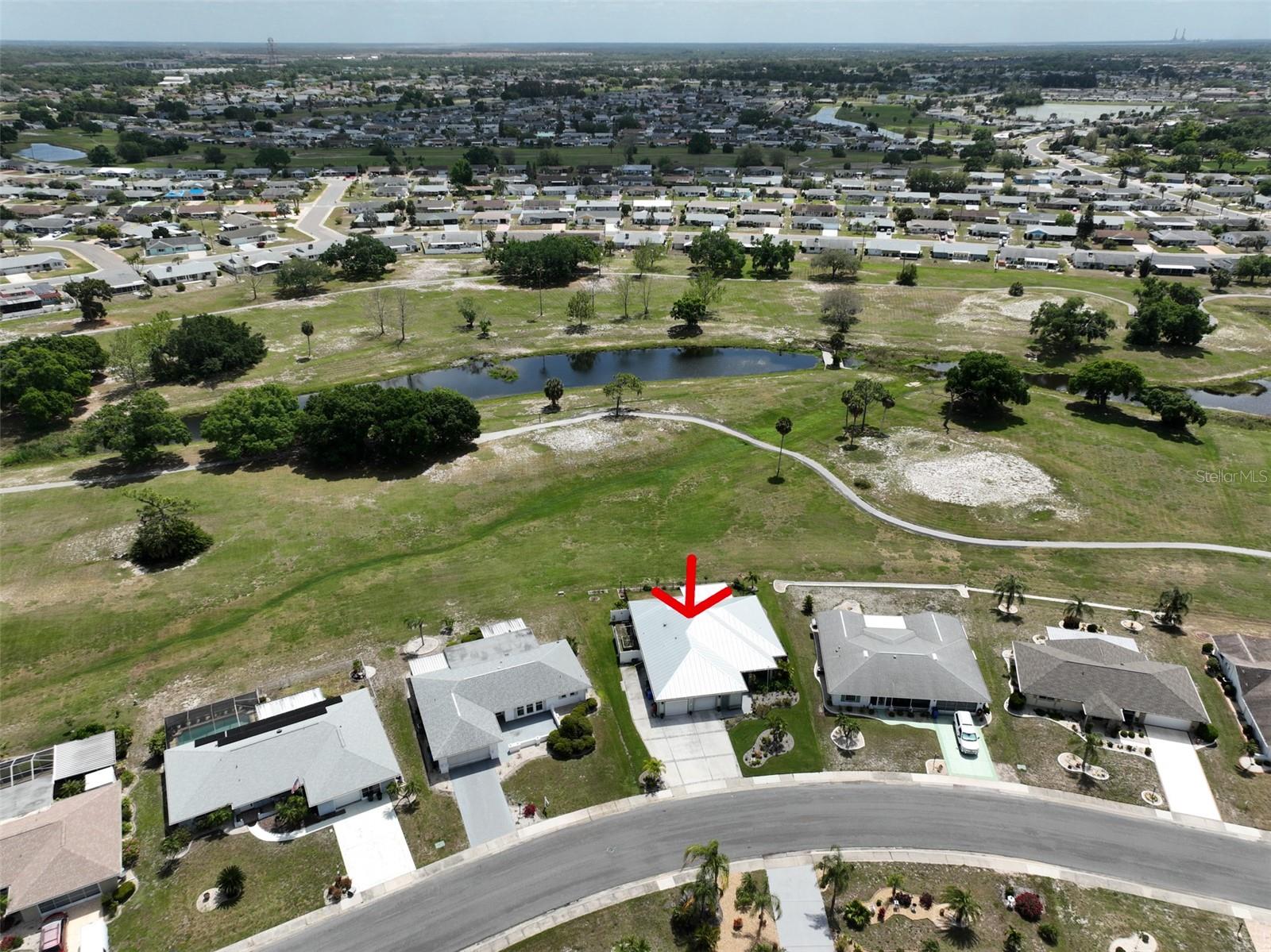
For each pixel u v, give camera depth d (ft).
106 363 455.63
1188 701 209.97
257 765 188.85
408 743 205.05
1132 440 370.53
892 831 182.91
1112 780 195.52
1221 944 159.12
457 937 160.66
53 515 310.04
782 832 182.70
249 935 159.94
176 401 420.77
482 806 188.55
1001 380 380.58
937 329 532.73
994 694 222.07
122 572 276.00
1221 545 290.97
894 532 298.97
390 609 255.91
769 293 613.11
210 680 226.38
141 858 174.91
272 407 351.67
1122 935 160.45
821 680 228.63
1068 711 215.92
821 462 350.43
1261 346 499.10
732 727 212.64
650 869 174.29
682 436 374.84
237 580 271.69
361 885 170.30
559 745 201.57
